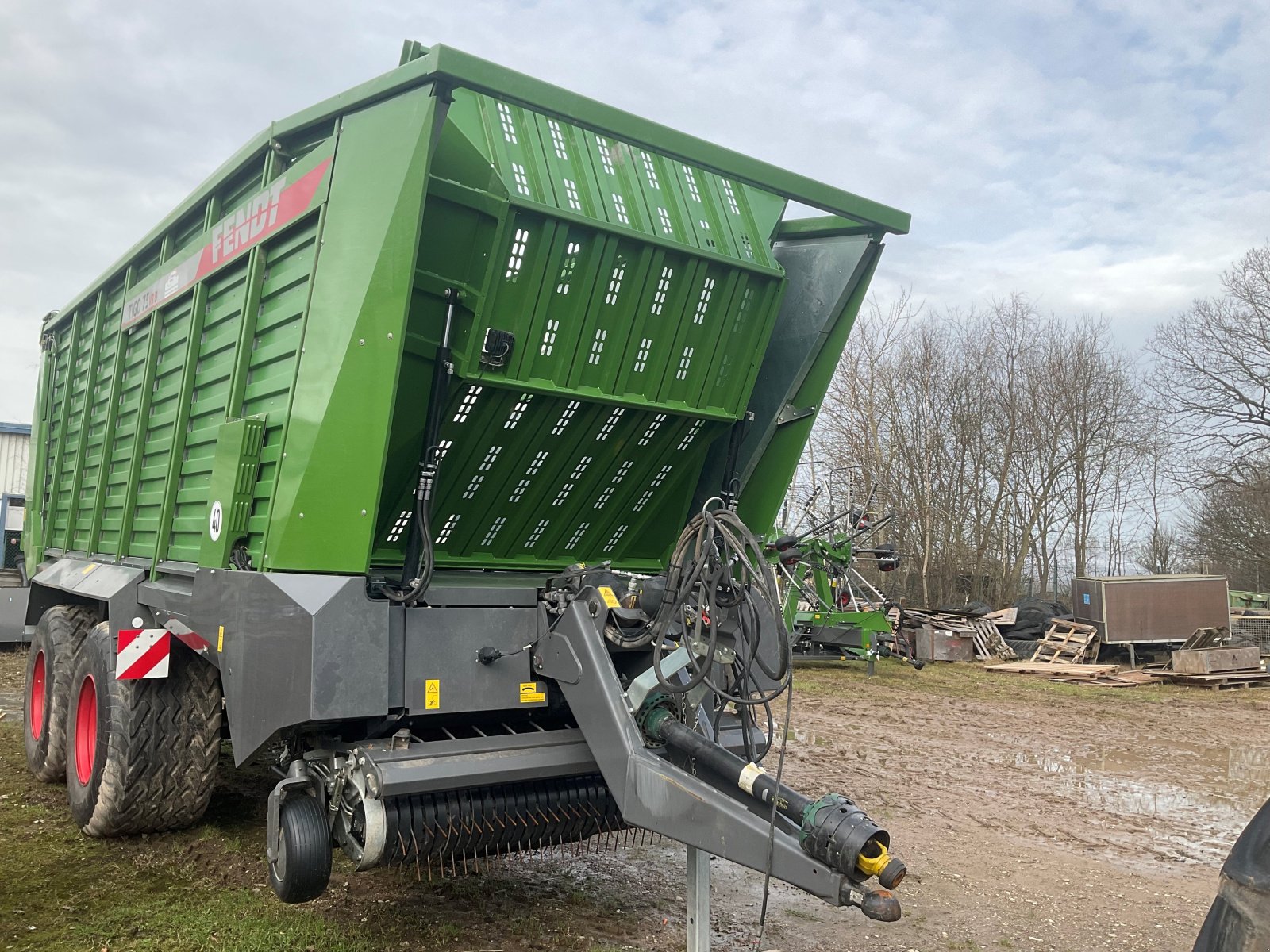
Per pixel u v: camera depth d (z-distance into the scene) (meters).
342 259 3.43
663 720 3.30
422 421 3.73
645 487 4.64
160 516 4.72
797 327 4.53
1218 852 5.61
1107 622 16.23
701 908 3.14
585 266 3.85
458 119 3.62
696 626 3.48
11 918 3.83
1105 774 7.87
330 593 3.18
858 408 26.05
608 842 5.05
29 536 8.05
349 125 3.54
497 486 4.23
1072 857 5.41
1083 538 27.64
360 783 3.25
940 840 5.65
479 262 3.60
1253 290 26.41
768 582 3.07
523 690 3.63
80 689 5.09
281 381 3.71
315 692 3.10
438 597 3.54
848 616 13.70
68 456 7.01
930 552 24.98
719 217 4.29
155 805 4.63
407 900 4.16
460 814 3.39
